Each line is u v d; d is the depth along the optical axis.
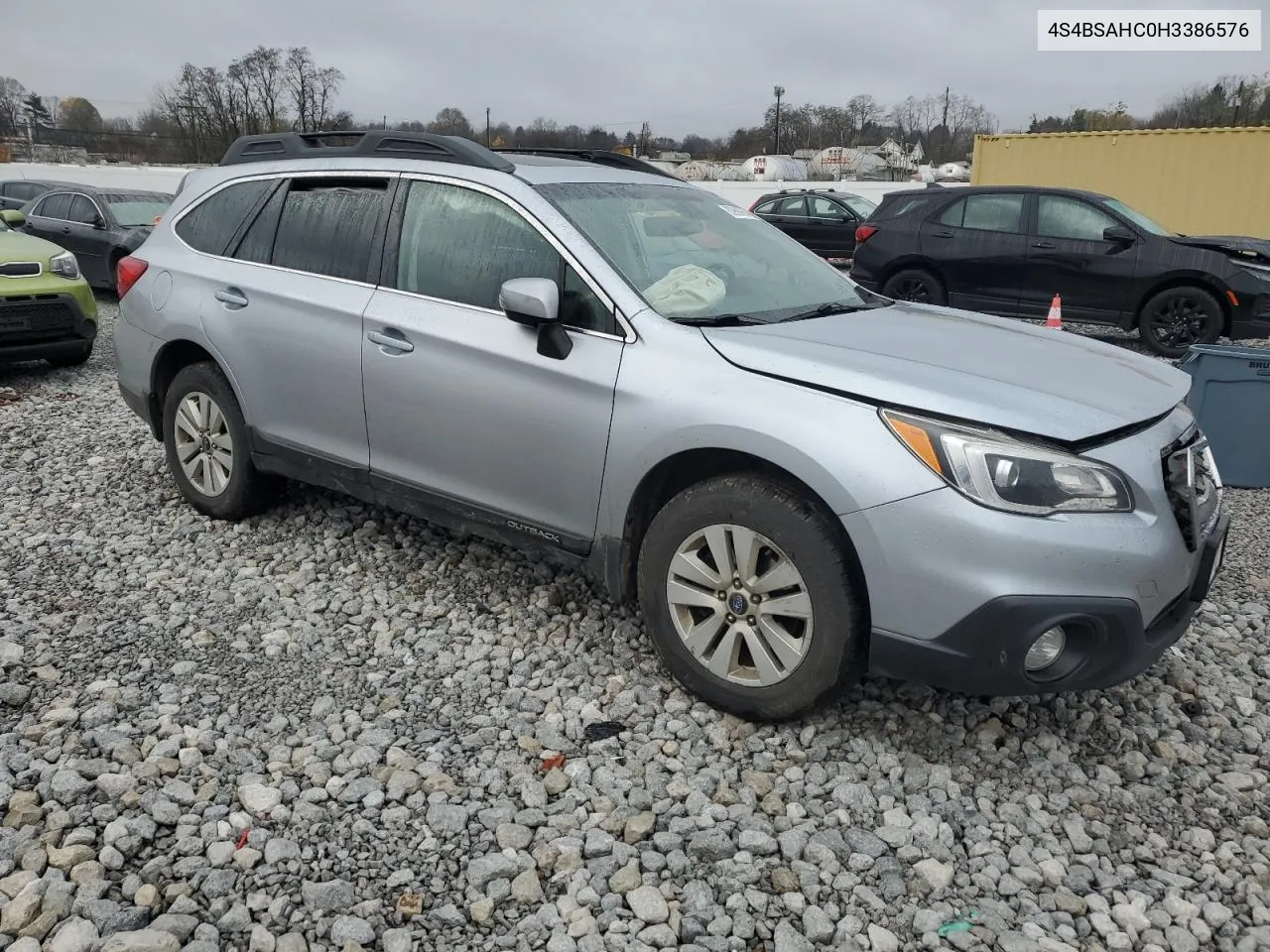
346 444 4.18
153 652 3.63
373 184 4.18
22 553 4.50
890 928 2.43
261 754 3.05
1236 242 10.50
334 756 3.05
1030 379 3.07
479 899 2.46
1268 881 2.62
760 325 3.42
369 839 2.68
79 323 8.27
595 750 3.11
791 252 4.31
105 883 2.46
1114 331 12.51
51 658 3.55
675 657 3.31
